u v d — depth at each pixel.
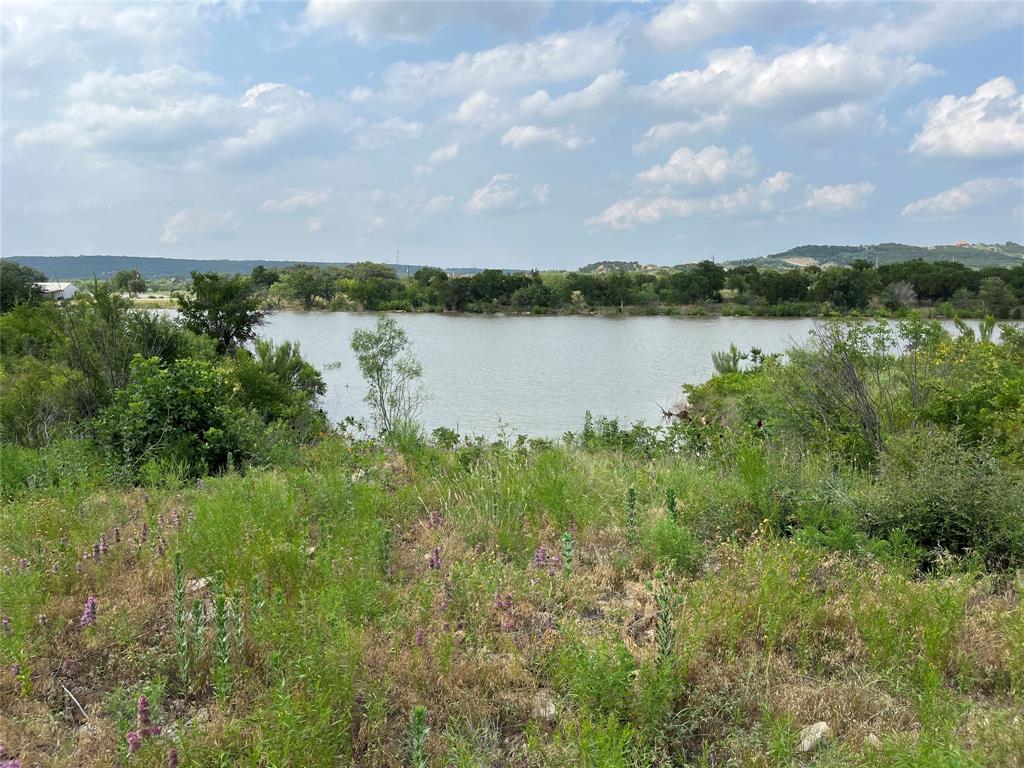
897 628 3.76
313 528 5.82
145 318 17.50
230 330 33.31
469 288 116.00
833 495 5.82
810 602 4.10
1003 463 6.09
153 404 9.59
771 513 5.71
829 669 3.65
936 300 86.50
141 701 3.06
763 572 4.32
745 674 3.48
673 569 4.79
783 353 9.95
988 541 4.96
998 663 3.63
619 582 4.82
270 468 9.45
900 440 6.57
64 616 4.20
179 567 4.00
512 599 4.30
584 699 3.20
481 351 55.25
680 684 3.33
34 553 5.03
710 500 6.00
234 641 3.76
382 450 10.09
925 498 5.24
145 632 4.05
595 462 8.17
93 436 10.51
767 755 2.92
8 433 12.66
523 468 7.64
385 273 147.50
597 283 117.19
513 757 3.03
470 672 3.55
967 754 2.75
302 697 3.11
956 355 9.06
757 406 10.17
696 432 10.14
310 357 51.09
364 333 21.83
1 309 43.88
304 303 122.19
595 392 34.69
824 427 8.88
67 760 2.93
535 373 42.00
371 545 4.87
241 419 10.40
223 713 3.21
